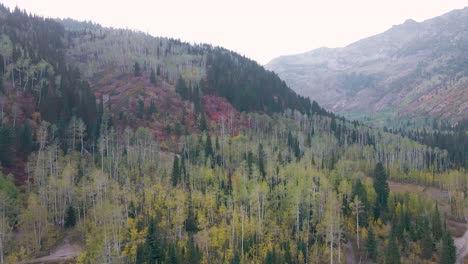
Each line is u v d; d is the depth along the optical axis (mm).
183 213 104125
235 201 110625
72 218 107438
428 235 104375
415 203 127125
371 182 143375
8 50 186750
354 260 102688
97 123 168250
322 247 102375
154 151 154250
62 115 161250
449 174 167250
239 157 153375
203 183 125625
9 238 91875
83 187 109125
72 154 136500
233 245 98375
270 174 127688
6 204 96312
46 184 113000
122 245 95375
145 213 107938
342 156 179250
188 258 88250
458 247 116250
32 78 179250
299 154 174500
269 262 89188
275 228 104875
